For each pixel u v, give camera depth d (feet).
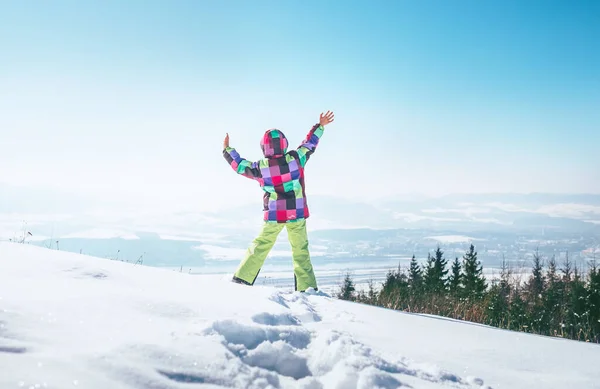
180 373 5.57
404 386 6.55
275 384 6.10
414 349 9.21
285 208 16.49
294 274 16.67
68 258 11.54
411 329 11.16
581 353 10.55
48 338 5.88
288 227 16.58
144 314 7.72
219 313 8.52
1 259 10.41
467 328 12.18
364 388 6.21
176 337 6.68
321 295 15.43
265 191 16.90
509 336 11.75
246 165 16.88
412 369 7.43
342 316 11.48
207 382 5.54
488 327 12.81
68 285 8.95
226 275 16.66
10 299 7.26
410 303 32.09
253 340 7.48
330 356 7.10
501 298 70.44
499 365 8.97
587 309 65.36
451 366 8.39
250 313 8.91
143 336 6.54
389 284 92.27
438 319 13.10
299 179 16.87
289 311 10.14
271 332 7.80
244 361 6.64
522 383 8.00
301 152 16.93
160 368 5.55
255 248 16.28
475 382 7.58
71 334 6.19
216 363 5.99
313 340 8.03
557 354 10.27
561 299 76.28
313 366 6.94
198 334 7.00
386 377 6.54
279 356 6.89
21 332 5.88
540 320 48.73
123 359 5.54
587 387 8.09
